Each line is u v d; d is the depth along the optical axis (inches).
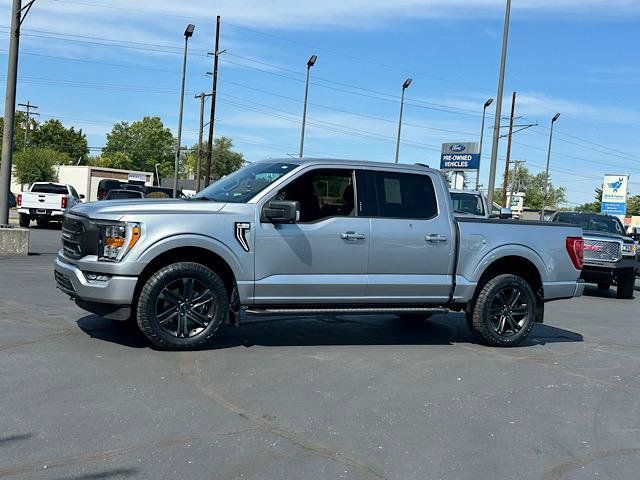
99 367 228.7
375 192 282.5
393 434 184.9
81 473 148.9
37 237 825.5
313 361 256.5
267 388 218.4
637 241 749.9
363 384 230.2
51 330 277.7
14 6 591.8
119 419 182.4
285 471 156.3
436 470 162.6
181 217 249.0
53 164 2564.0
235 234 255.4
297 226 265.3
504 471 164.6
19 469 149.6
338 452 169.8
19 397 195.3
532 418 206.5
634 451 183.3
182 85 1517.0
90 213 248.7
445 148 1278.3
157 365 235.0
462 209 586.6
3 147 598.9
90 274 247.3
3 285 389.7
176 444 168.1
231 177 297.3
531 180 4638.3
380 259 279.0
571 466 170.2
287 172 269.7
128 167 4776.1
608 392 242.1
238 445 169.9
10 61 595.2
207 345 268.7
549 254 313.7
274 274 263.0
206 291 255.0
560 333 364.8
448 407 211.6
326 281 269.9
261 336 296.5
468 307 302.7
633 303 563.2
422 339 315.3
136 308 248.2
